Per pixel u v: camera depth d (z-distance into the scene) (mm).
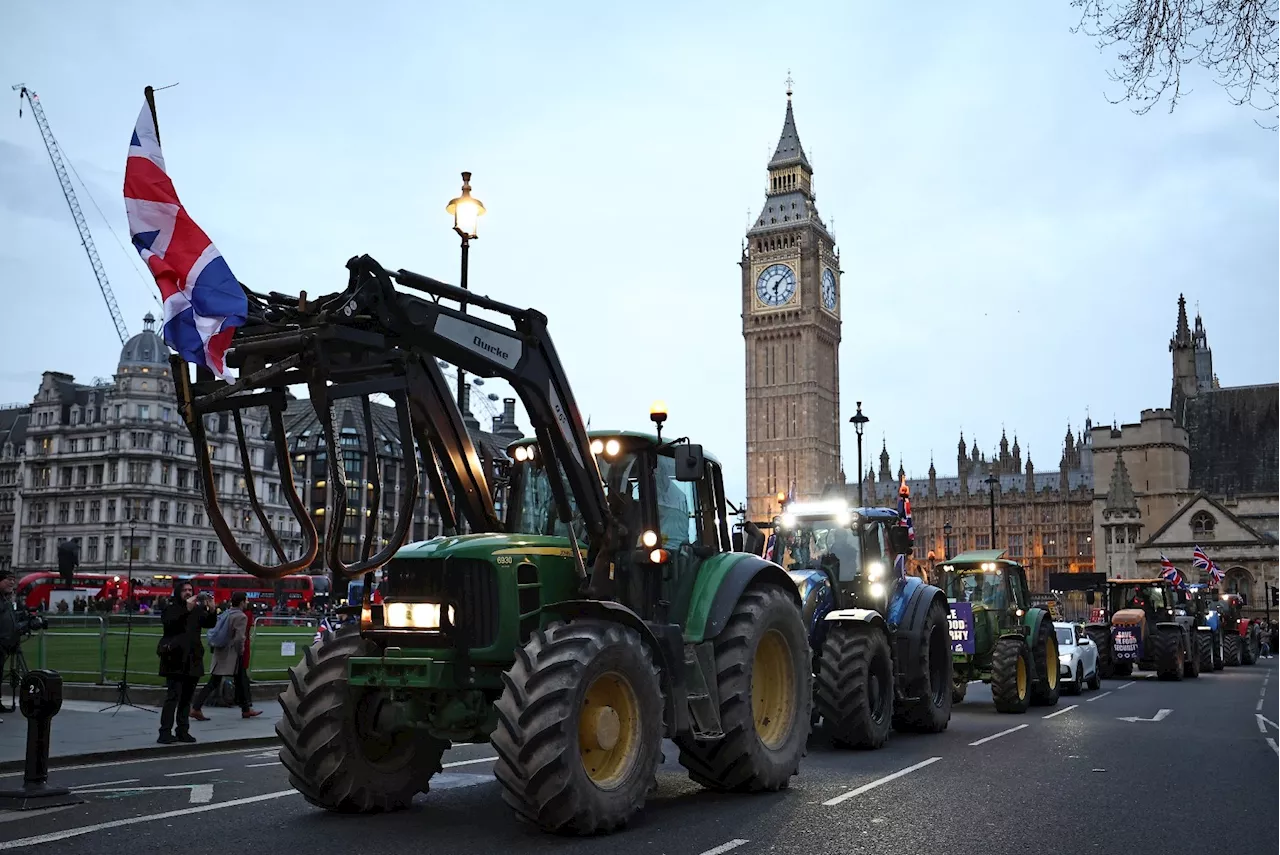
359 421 94688
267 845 8172
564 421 9633
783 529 16766
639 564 10148
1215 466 114438
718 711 10305
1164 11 10125
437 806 9961
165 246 7895
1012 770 12445
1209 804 10344
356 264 8359
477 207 19281
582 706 8719
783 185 166625
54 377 116812
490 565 9164
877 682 14703
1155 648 34500
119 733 15531
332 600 28016
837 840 8516
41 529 113312
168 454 110562
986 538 168125
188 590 14867
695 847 8211
